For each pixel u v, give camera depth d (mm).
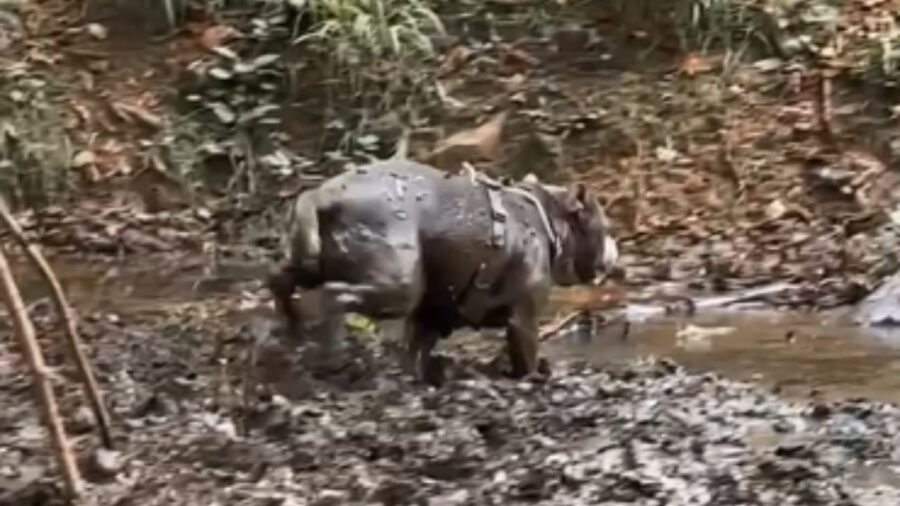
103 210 17344
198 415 8781
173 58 18781
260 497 7129
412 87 18078
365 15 18281
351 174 9898
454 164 17328
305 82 18266
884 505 7207
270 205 17203
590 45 18375
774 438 8531
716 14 18188
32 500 7109
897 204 16047
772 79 17688
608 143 17281
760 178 16609
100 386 9570
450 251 9852
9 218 7512
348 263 9664
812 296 13867
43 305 13125
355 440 8203
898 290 13094
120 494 7211
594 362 11102
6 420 8797
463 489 7348
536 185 10555
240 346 10555
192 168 17688
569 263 10594
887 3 18312
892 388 10227
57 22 19281
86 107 18391
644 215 16344
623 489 7344
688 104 17578
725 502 7191
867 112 17156
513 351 10148
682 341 12141
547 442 8234
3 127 17844
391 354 10344
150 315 12852
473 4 18891
